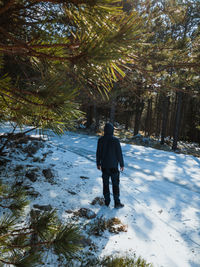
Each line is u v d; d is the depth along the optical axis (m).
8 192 1.68
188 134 29.56
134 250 2.64
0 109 1.21
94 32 0.87
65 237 1.12
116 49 0.81
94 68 0.92
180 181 6.53
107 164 3.80
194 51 3.03
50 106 0.98
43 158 6.55
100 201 3.94
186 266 2.44
